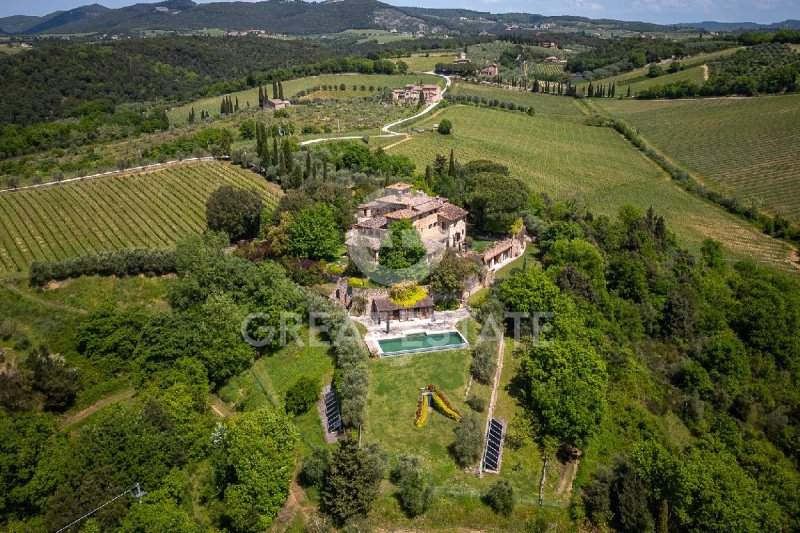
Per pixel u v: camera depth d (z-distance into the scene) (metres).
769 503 61.41
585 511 60.22
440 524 56.16
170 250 107.31
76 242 119.50
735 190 189.62
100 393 71.19
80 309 95.25
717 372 90.31
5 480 52.22
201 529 52.72
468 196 123.44
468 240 116.00
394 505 56.88
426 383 73.06
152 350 71.12
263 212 119.94
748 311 102.12
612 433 72.88
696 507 60.41
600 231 115.88
